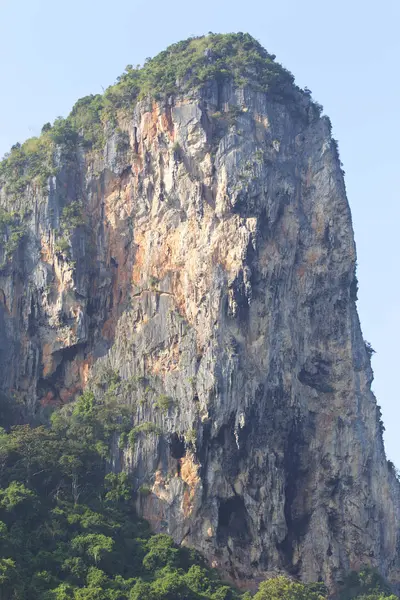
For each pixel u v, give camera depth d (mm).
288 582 198500
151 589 188625
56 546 196750
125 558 198750
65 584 188250
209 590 195500
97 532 199375
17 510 199500
